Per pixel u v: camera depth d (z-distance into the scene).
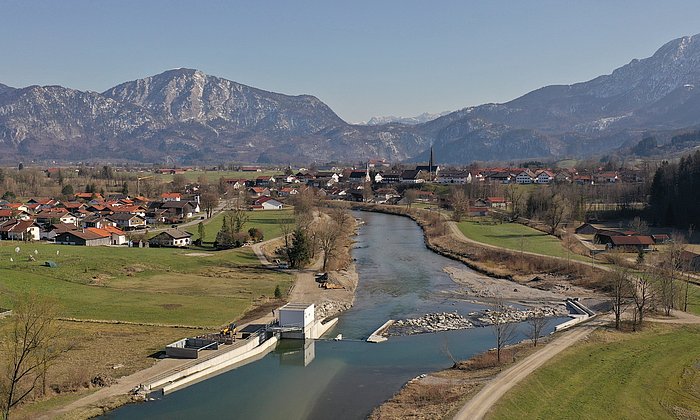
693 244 161.38
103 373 65.88
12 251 129.50
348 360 76.94
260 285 114.31
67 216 193.38
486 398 59.34
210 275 121.62
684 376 67.50
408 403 60.84
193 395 64.12
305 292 111.12
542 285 120.81
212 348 75.69
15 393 56.78
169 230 164.00
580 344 77.44
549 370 67.69
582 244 162.12
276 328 84.75
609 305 101.12
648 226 195.75
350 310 102.75
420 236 195.62
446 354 78.81
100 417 57.62
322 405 62.03
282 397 64.06
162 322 86.19
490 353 76.62
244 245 159.38
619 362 71.19
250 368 73.81
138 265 122.38
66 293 97.94
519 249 153.00
